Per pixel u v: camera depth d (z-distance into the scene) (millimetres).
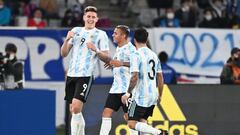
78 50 34000
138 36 33312
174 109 39562
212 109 39875
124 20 60594
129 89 32781
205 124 39719
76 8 55438
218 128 39875
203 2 60156
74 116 33812
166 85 39781
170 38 51562
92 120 39000
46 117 32906
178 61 51562
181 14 56812
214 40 51875
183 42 51656
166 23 56406
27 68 49344
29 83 49375
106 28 50906
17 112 32594
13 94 32562
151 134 33594
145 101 33125
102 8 61500
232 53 44844
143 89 33125
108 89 39406
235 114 40000
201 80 51750
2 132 32469
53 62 49594
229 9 57938
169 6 60500
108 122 35219
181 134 39562
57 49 49688
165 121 39406
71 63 34219
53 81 49562
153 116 39281
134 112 33344
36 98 32781
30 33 49438
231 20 56750
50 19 57469
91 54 33844
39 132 32812
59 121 48812
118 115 39000
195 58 51688
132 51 35094
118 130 38906
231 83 44781
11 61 44562
